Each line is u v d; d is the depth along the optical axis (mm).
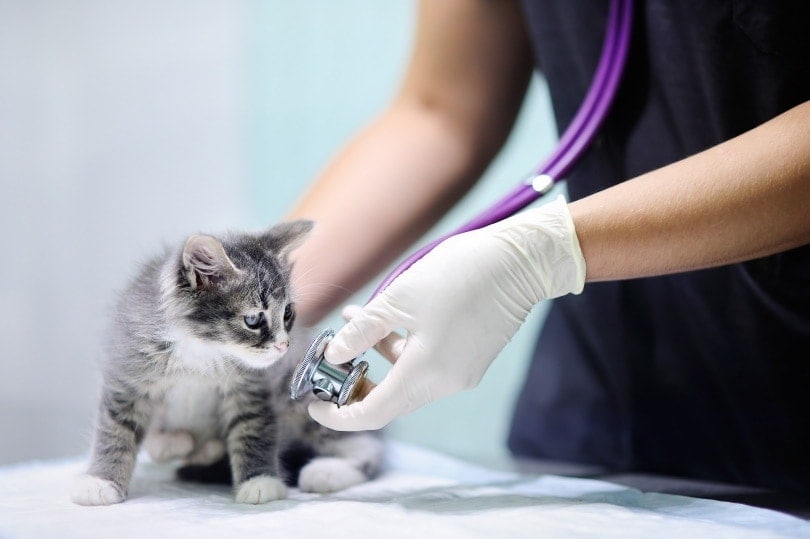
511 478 1943
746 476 2113
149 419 1879
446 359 1582
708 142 1960
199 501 1664
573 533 1308
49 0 4387
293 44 4262
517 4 2301
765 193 1464
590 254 1577
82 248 4457
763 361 1992
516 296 1615
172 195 4434
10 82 4414
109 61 4402
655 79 2033
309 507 1521
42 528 1363
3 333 4449
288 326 1971
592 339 2371
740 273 1917
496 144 2426
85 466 1923
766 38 1741
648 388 2283
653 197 1539
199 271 1840
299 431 2053
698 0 1832
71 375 4402
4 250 4453
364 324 1596
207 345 1856
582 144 1941
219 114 4391
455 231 1800
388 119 2436
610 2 2047
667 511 1537
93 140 4438
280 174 4336
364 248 2168
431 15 2332
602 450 2410
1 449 3922
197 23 4352
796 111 1563
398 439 3281
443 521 1388
